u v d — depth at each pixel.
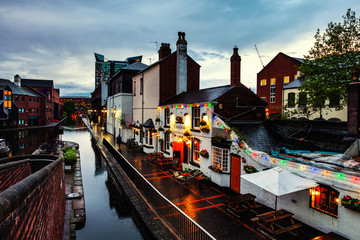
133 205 10.34
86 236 9.21
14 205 2.43
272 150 10.52
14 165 7.68
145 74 23.84
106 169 19.83
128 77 30.11
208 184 12.84
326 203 7.22
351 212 6.48
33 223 3.39
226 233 7.83
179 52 20.95
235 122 13.63
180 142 16.80
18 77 57.94
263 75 37.66
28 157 9.88
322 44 14.09
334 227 6.90
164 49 25.22
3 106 47.03
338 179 6.82
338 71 13.26
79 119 104.62
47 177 4.70
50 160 9.93
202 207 9.96
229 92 13.70
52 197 5.57
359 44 12.81
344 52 13.20
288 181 7.11
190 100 15.90
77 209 10.66
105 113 44.75
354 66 12.69
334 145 9.49
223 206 10.08
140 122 25.59
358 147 8.49
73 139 39.22
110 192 14.29
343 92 12.85
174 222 8.48
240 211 8.82
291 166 8.35
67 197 11.73
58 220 6.98
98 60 151.62
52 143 23.75
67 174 16.05
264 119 14.40
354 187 6.37
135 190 12.09
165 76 20.83
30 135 41.38
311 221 7.57
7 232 2.23
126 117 29.86
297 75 31.33
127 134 27.84
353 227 6.43
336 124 10.73
